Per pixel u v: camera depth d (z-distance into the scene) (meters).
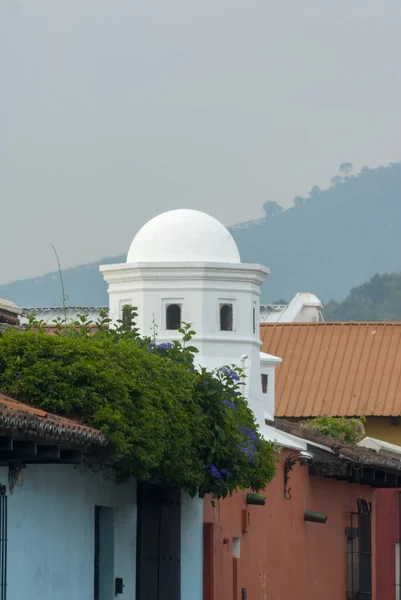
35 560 33.44
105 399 34.47
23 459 32.25
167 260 55.88
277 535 53.66
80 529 36.47
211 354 55.44
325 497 60.12
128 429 34.88
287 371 91.06
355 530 64.44
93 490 37.38
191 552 44.97
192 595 45.00
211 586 45.97
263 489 47.44
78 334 41.91
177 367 40.19
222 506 47.81
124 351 36.84
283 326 95.00
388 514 70.69
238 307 56.06
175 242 56.16
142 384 36.09
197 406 40.38
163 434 36.75
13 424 29.61
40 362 34.25
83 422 34.28
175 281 55.56
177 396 38.75
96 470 35.78
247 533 50.44
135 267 55.59
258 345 57.00
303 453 54.75
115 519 39.25
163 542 42.25
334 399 88.56
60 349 34.72
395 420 88.19
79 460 33.28
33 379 34.00
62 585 35.09
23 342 34.50
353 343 92.88
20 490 32.66
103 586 39.03
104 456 34.72
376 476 62.16
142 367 36.94
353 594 63.84
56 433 31.22
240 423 43.78
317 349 92.69
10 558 32.03
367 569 66.50
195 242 56.12
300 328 94.56
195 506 45.34
